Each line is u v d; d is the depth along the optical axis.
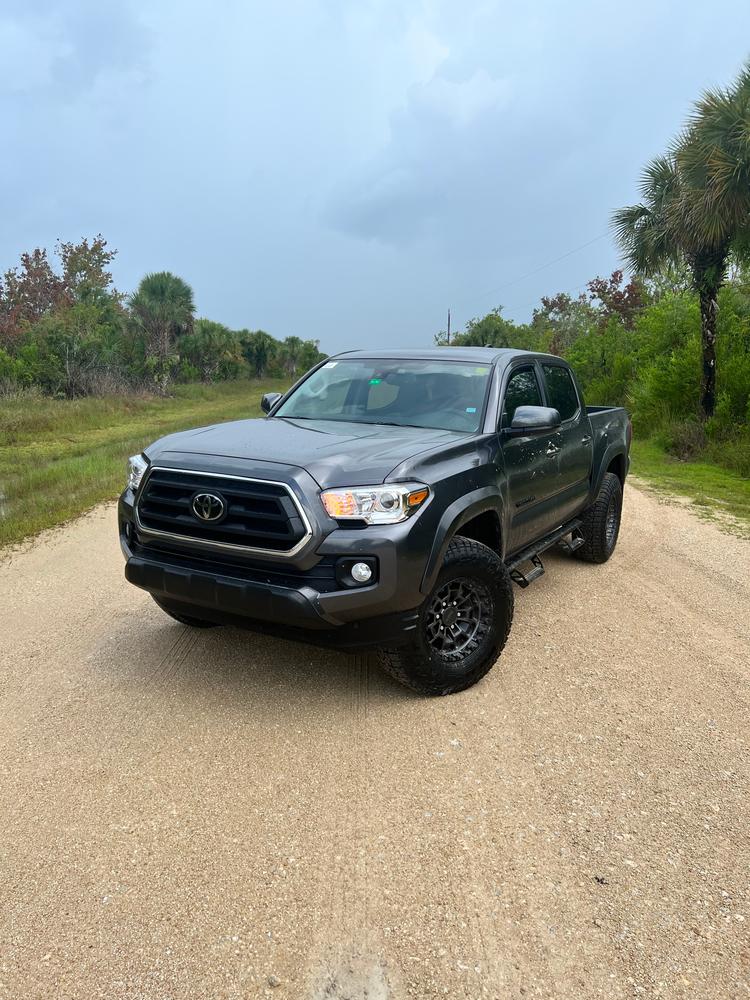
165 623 4.95
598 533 6.42
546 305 45.88
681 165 13.31
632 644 4.83
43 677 4.12
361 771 3.25
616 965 2.26
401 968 2.23
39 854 2.70
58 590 5.67
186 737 3.50
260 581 3.42
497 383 4.68
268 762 3.30
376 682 4.12
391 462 3.57
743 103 12.53
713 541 7.82
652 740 3.60
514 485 4.46
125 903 2.47
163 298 35.28
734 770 3.36
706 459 14.04
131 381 30.97
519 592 5.85
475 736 3.57
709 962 2.28
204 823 2.88
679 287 20.78
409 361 5.04
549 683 4.20
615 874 2.65
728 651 4.77
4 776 3.17
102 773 3.20
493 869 2.66
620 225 15.78
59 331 27.03
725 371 15.45
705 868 2.70
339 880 2.59
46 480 10.44
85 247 45.19
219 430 4.29
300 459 3.51
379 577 3.34
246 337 54.38
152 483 3.74
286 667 4.27
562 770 3.31
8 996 2.11
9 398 22.33
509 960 2.27
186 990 2.14
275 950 2.29
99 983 2.16
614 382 20.55
